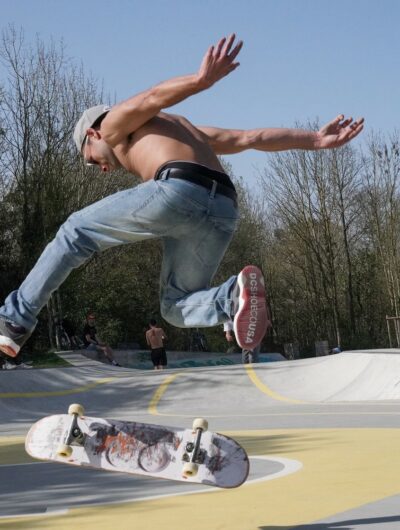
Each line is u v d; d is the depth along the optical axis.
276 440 8.66
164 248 4.43
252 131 4.70
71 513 4.85
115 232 4.16
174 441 4.44
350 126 4.84
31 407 15.89
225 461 4.33
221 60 3.77
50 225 28.14
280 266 51.09
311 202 44.03
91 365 23.91
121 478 6.25
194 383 16.88
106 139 4.24
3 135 28.56
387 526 4.12
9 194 28.42
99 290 35.88
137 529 4.29
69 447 4.50
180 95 3.90
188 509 4.80
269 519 4.44
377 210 44.94
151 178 4.17
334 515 4.48
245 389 16.52
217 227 4.18
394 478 5.73
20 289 4.31
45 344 29.47
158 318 39.81
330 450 7.51
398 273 45.19
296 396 16.00
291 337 51.16
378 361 16.12
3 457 8.45
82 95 30.80
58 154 29.41
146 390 16.75
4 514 4.96
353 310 44.88
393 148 44.22
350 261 46.62
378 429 9.21
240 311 4.12
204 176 4.09
